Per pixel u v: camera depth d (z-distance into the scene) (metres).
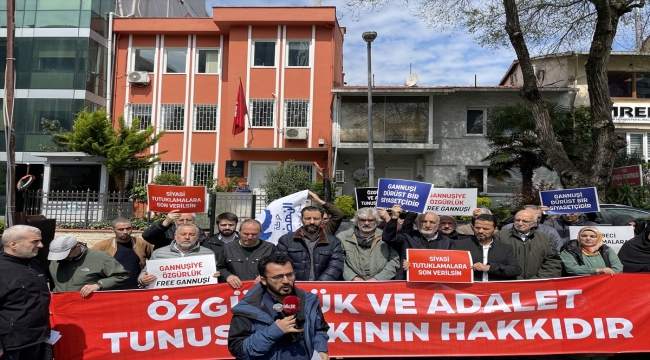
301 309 3.39
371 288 5.34
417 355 5.28
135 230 14.96
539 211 6.89
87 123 17.44
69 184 19.12
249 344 3.26
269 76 21.36
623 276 5.43
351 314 5.32
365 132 20.58
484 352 5.29
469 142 20.66
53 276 5.20
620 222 8.13
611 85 21.20
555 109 16.41
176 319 5.21
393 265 5.75
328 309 5.31
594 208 7.24
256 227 5.50
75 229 14.84
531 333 5.33
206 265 5.39
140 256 6.14
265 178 19.86
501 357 5.71
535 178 19.92
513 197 17.30
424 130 20.45
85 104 20.67
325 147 20.89
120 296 5.17
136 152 18.23
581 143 16.80
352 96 20.81
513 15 12.28
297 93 21.25
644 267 5.85
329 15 21.03
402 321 5.31
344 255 5.84
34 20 20.98
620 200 14.80
